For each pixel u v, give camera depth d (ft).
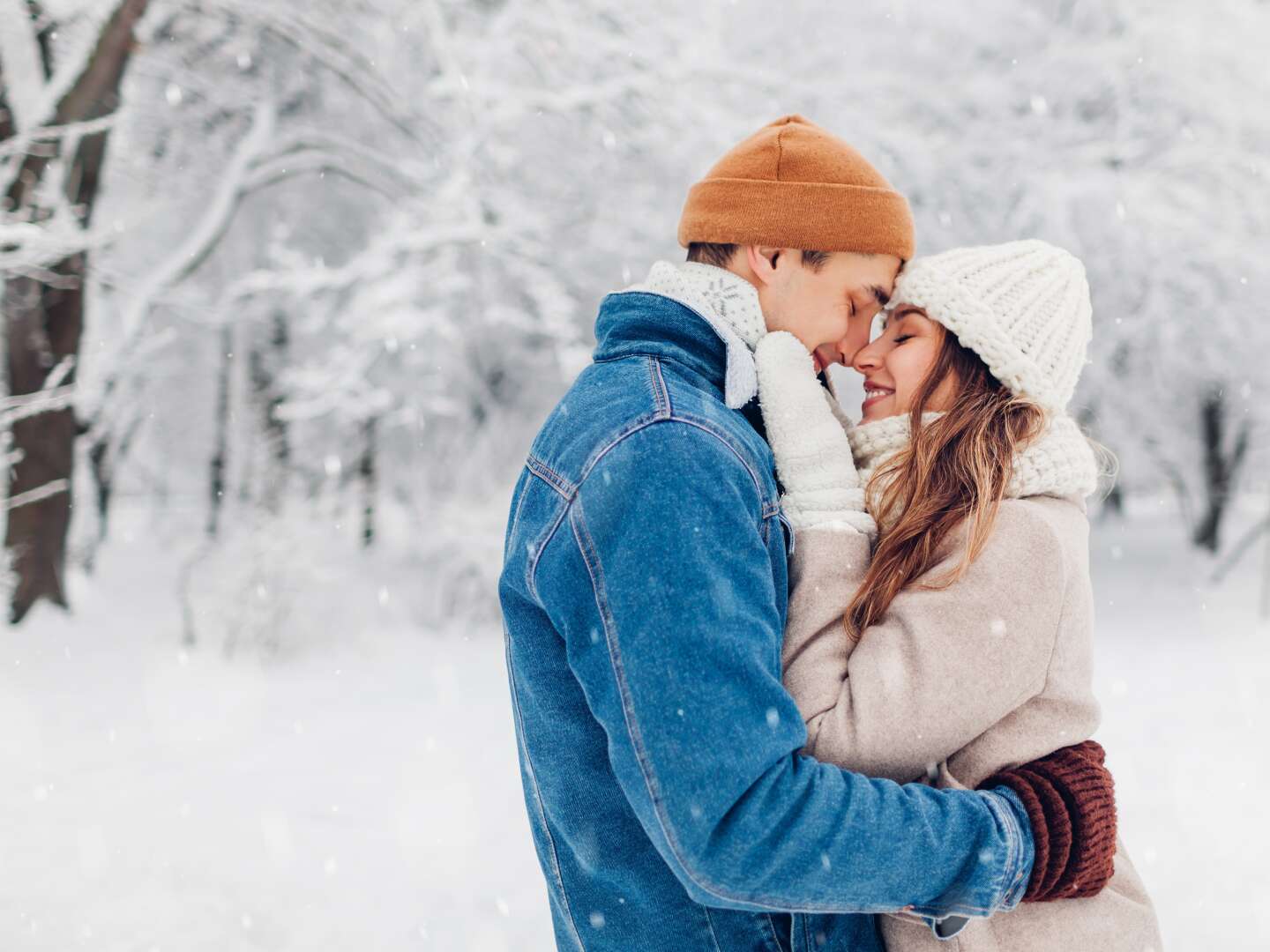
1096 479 4.43
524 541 3.86
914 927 3.86
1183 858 14.11
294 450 40.22
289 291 32.89
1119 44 34.81
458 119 31.60
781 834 3.05
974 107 36.73
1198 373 40.75
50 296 29.30
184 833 15.03
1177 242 34.06
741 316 4.30
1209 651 30.63
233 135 35.70
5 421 20.65
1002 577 3.83
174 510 48.67
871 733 3.61
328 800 16.52
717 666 3.10
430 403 34.50
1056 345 4.55
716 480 3.42
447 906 12.45
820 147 4.36
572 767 3.81
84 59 27.32
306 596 28.84
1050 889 3.61
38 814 15.96
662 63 31.78
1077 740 3.96
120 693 24.12
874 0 35.29
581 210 34.65
